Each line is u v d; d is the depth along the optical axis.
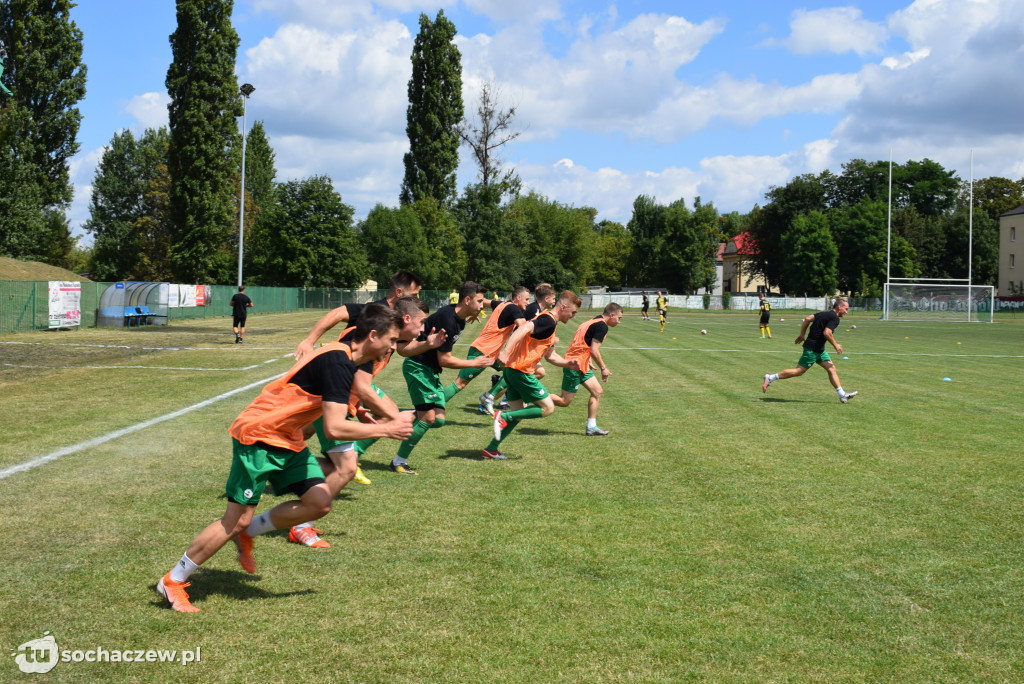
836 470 7.19
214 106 50.75
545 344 7.75
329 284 61.00
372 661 3.29
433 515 5.54
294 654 3.34
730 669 3.29
